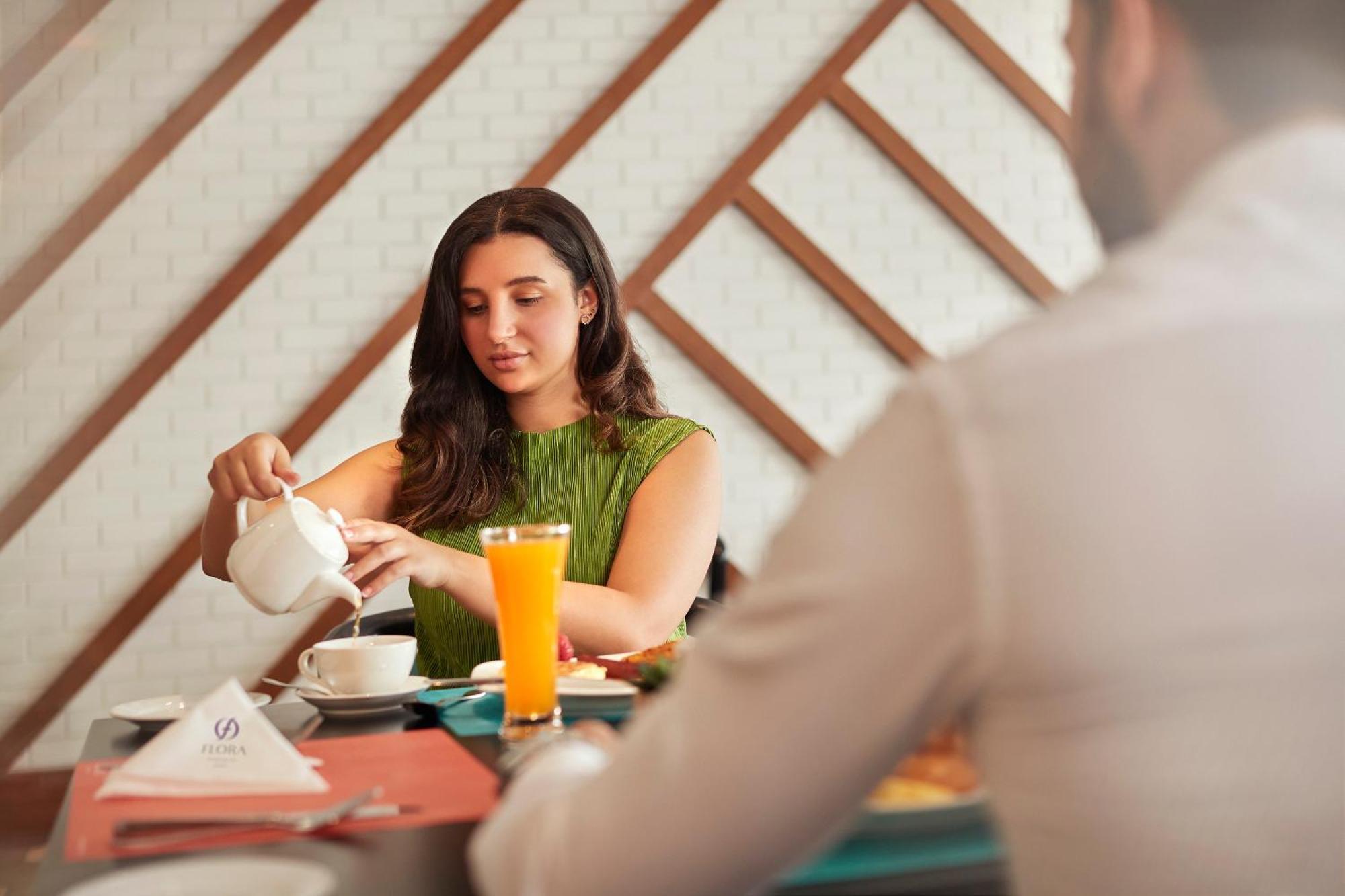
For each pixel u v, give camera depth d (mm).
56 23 4195
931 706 588
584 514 2211
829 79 4766
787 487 4801
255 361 4355
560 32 4598
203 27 4312
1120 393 559
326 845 992
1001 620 560
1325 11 614
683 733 629
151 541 4262
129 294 4258
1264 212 596
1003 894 835
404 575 1812
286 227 4312
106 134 4246
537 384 2213
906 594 567
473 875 911
